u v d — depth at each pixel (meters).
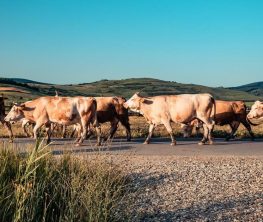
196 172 12.56
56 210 7.66
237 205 9.34
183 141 22.48
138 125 34.75
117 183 9.88
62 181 8.52
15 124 39.22
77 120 19.56
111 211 7.83
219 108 23.61
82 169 9.45
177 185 11.04
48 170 8.45
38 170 8.12
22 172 7.61
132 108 21.31
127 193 9.70
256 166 13.75
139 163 13.86
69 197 7.79
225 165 13.80
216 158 15.43
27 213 6.59
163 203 9.44
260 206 9.28
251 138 23.98
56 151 16.33
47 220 7.29
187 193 10.30
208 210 8.97
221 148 19.05
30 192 6.86
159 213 8.74
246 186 11.05
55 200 7.82
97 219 7.24
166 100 20.88
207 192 10.41
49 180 8.14
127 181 10.90
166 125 20.62
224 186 11.02
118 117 22.52
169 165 13.59
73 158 10.17
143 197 9.84
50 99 19.75
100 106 22.20
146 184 10.98
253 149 18.75
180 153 16.98
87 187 7.94
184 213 8.74
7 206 6.63
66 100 19.52
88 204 7.44
